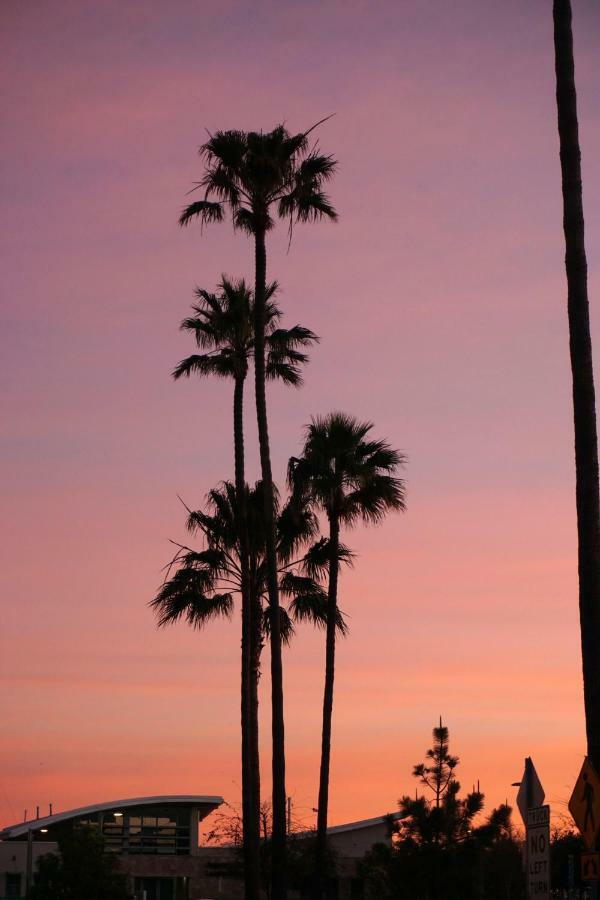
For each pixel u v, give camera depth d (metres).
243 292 55.41
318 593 54.56
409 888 53.78
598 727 22.48
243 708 51.97
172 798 114.44
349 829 107.19
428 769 54.91
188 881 111.88
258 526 54.47
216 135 48.00
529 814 23.38
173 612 55.06
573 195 24.86
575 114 25.23
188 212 48.41
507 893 55.06
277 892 44.22
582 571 23.19
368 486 53.50
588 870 20.31
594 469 23.55
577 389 23.94
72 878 98.88
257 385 46.84
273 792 44.94
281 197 48.16
